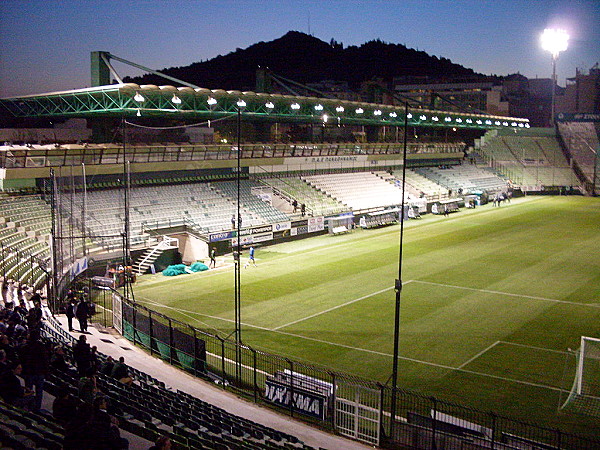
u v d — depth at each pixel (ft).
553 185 334.85
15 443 29.50
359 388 62.23
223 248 161.89
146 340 82.64
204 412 52.90
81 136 226.38
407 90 620.49
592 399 65.98
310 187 225.76
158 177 184.34
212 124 288.71
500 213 245.24
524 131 388.37
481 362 78.18
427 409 63.36
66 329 85.25
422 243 173.17
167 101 176.04
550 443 55.42
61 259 104.58
